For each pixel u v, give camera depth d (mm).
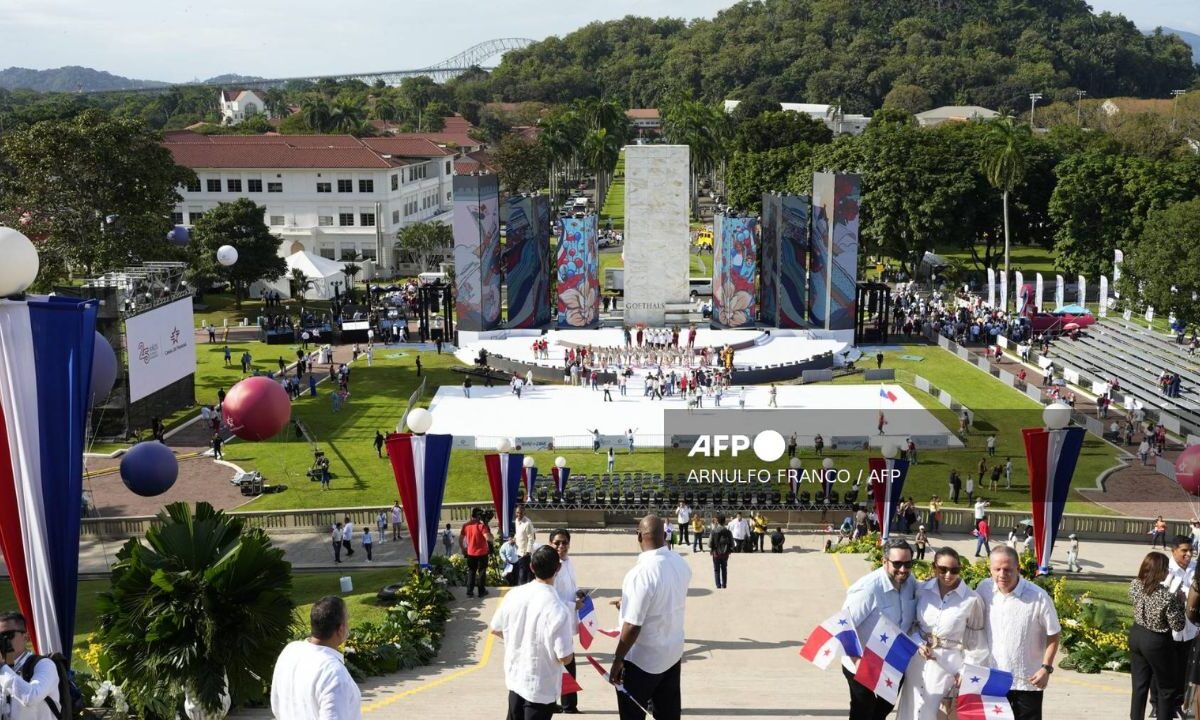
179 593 20000
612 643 24688
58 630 21344
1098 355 92438
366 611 30531
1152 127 178500
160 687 19688
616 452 69312
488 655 26000
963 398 82062
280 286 125500
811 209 101438
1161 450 68562
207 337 106938
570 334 101875
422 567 32469
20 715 14008
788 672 22703
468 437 71562
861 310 102812
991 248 157500
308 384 88062
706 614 28484
